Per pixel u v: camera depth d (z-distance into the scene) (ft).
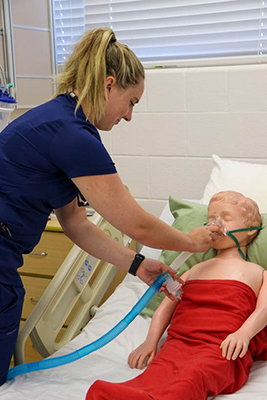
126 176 8.82
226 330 4.94
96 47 4.40
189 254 5.29
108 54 4.39
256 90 7.82
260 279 5.44
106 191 4.28
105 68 4.33
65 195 4.59
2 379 4.68
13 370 4.85
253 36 8.33
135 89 4.56
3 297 4.47
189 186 8.46
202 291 5.34
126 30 9.16
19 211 4.42
